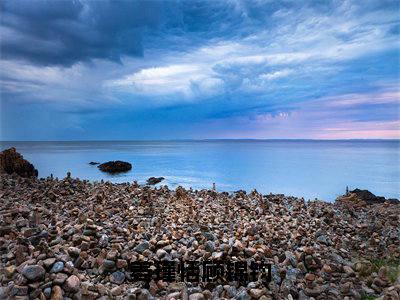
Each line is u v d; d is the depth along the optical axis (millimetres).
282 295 6500
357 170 35312
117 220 9609
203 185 24641
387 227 10602
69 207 10633
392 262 8109
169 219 10102
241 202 12438
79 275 6430
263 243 8602
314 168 37000
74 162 40469
